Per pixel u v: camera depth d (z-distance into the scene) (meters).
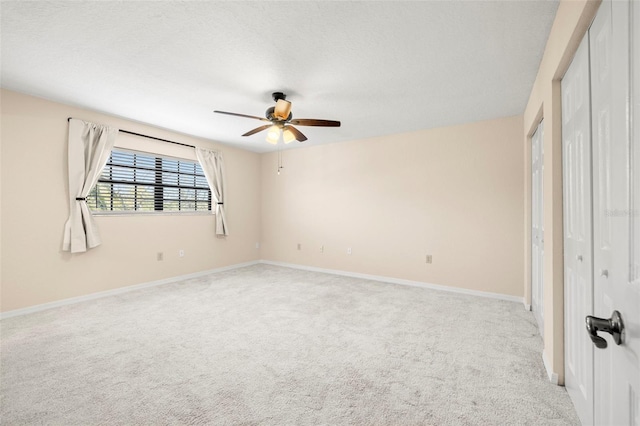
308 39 2.09
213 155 5.06
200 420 1.54
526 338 2.54
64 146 3.36
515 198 3.67
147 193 4.26
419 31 1.98
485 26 1.91
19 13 1.82
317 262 5.37
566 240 1.75
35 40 2.11
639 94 0.80
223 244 5.34
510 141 3.69
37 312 3.14
